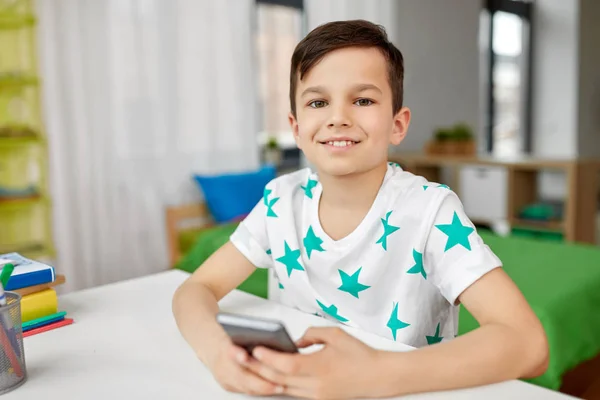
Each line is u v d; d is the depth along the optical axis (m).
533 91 6.18
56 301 0.83
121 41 2.83
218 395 0.61
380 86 0.74
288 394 0.61
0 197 2.40
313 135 0.76
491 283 0.69
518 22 5.95
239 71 3.28
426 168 4.17
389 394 0.59
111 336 0.78
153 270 3.04
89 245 2.79
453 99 4.70
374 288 0.83
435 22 4.45
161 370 0.67
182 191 3.11
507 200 3.68
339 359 0.59
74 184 2.73
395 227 0.79
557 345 1.47
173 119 3.05
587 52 5.99
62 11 2.63
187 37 3.06
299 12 3.80
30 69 2.51
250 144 3.38
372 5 3.85
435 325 0.84
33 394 0.62
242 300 0.93
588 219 3.51
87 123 2.74
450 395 0.60
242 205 3.04
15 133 2.41
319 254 0.85
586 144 6.11
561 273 1.82
